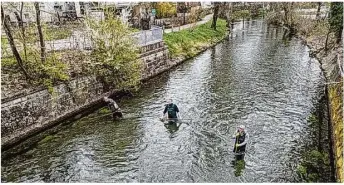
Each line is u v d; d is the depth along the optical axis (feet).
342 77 59.98
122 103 70.59
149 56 88.33
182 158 48.42
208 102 70.49
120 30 71.72
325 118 62.44
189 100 71.82
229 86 82.07
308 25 157.79
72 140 54.80
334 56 95.40
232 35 175.83
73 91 64.44
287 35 170.50
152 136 55.16
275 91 77.97
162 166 46.55
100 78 70.95
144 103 70.28
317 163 46.98
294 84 83.76
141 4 126.31
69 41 71.31
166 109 60.70
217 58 116.26
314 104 69.51
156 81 86.69
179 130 57.11
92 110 67.72
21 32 60.18
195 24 152.05
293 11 187.73
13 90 54.90
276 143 52.39
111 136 55.67
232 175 44.14
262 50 130.11
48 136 56.44
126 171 45.62
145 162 47.67
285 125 58.95
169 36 116.78
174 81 86.79
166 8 143.33
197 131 56.54
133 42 77.20
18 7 66.74
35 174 45.65
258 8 297.74
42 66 59.16
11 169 46.98
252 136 54.54
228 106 68.08
